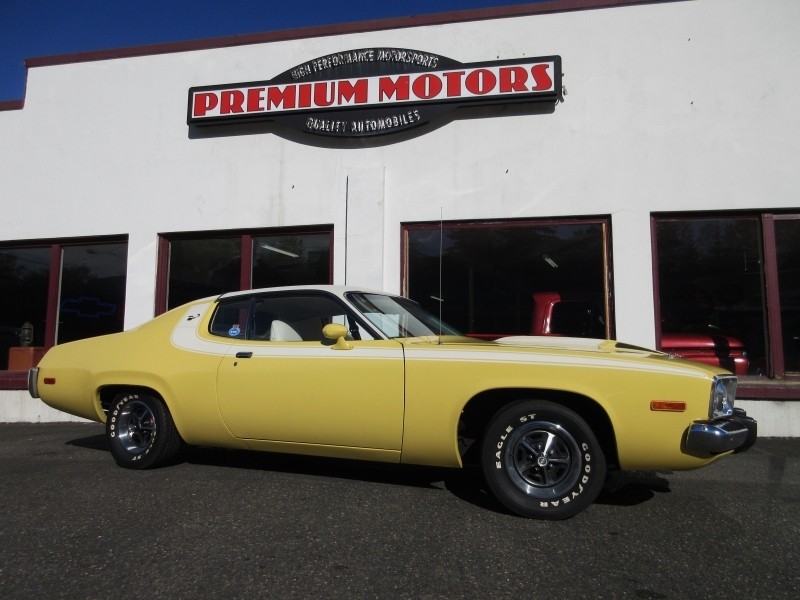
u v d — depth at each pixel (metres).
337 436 4.20
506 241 7.68
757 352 7.02
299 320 4.64
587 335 7.24
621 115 7.41
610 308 7.27
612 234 7.31
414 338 4.43
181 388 4.67
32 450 6.04
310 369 4.27
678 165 7.23
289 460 5.38
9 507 3.99
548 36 7.68
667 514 3.92
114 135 8.83
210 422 4.59
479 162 7.72
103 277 8.84
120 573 2.96
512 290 7.57
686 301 7.20
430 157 7.87
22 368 8.88
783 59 7.12
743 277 7.12
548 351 3.90
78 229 8.80
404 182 7.92
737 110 7.16
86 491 4.36
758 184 7.06
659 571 3.01
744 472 5.13
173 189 8.58
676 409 3.57
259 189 8.33
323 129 8.02
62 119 9.00
